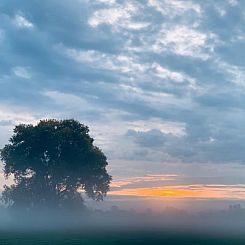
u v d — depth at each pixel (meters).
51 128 115.88
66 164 114.62
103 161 120.00
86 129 120.69
